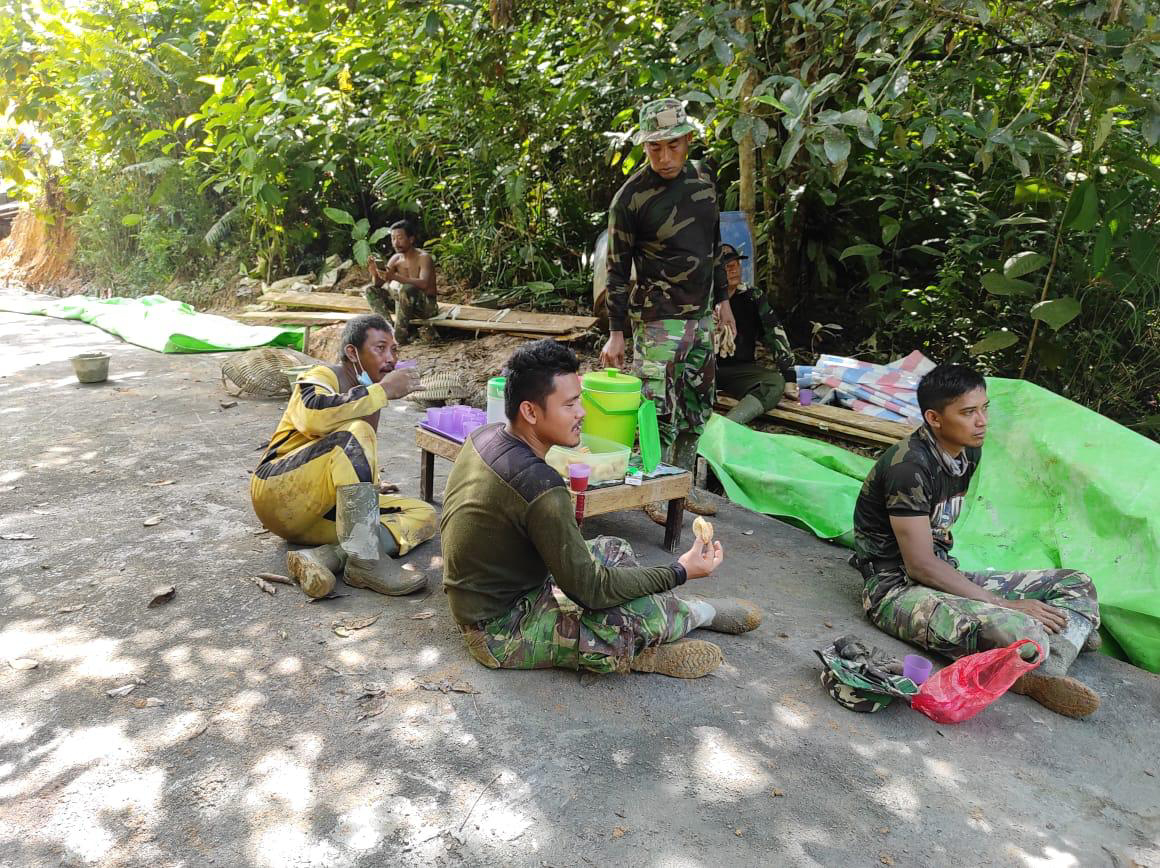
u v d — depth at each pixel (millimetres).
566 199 8391
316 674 2883
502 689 2836
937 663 3178
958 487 3316
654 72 5977
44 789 2312
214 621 3209
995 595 3250
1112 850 2291
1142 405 5922
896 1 4125
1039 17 4156
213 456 5133
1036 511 4152
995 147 5230
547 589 2936
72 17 11180
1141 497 3764
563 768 2471
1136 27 3729
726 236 5977
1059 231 5141
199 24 11344
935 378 3123
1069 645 3059
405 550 3777
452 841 2186
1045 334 5617
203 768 2416
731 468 4863
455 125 8156
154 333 8555
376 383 3627
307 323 8914
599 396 3771
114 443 5332
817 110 5555
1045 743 2748
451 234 9180
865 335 7164
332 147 9797
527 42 7316
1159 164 5820
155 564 3670
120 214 13164
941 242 6836
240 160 9992
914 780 2514
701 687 2924
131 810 2250
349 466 3408
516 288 8469
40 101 11109
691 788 2420
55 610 3258
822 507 4469
